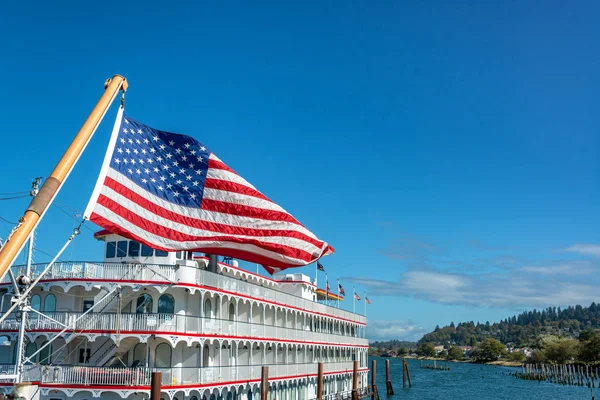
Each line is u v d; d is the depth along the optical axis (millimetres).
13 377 22766
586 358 187500
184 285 43312
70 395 39344
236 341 48812
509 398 113312
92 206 18031
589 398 114250
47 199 13961
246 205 25109
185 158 23953
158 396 36781
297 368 62906
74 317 41938
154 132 23203
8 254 12844
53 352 42906
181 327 42688
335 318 79875
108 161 18859
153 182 22422
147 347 42812
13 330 43000
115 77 17031
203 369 43344
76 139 15266
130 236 20594
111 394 40562
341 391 79062
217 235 23828
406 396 108750
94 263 43969
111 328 41438
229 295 48344
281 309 60375
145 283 43031
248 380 50531
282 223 26234
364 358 94875
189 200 23578
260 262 26484
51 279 43625
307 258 27609
